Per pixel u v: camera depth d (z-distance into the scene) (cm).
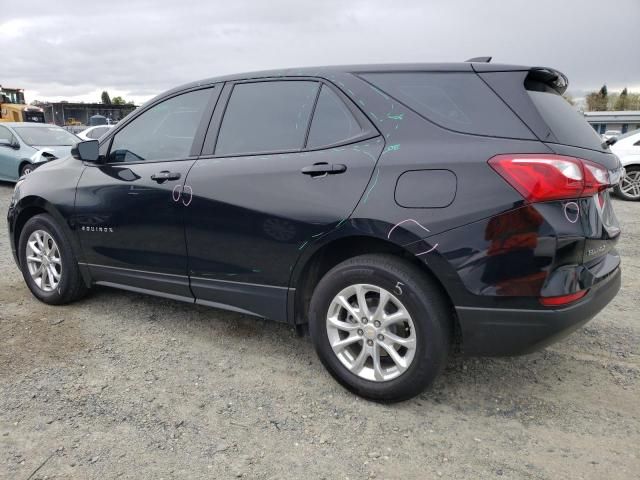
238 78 330
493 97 253
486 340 245
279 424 259
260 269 300
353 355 283
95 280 391
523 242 230
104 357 327
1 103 2522
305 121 295
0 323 376
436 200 244
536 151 233
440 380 303
